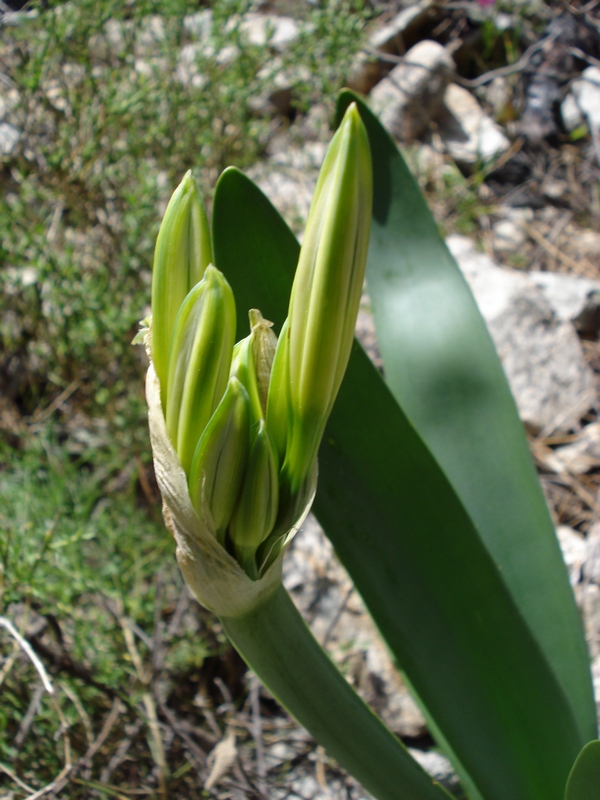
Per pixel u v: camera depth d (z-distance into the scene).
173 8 0.57
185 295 0.18
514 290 0.63
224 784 0.39
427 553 0.27
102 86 0.57
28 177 0.54
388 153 0.32
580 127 0.84
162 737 0.42
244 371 0.17
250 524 0.18
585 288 0.70
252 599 0.19
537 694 0.27
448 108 0.87
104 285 0.50
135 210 0.51
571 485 0.57
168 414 0.18
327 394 0.17
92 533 0.41
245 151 0.62
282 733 0.44
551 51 0.87
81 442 0.58
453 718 0.27
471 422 0.31
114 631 0.41
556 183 0.82
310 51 0.61
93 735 0.40
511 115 0.87
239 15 0.58
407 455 0.26
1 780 0.40
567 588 0.29
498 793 0.27
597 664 0.42
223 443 0.17
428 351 0.32
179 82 0.59
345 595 0.46
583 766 0.21
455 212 0.78
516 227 0.78
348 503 0.27
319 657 0.21
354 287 0.17
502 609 0.27
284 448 0.18
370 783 0.22
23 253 0.51
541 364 0.62
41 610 0.40
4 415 0.57
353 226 0.16
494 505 0.30
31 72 0.51
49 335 0.54
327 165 0.16
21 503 0.42
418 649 0.27
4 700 0.39
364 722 0.22
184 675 0.45
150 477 0.54
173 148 0.58
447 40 0.91
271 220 0.26
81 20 0.53
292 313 0.17
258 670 0.20
